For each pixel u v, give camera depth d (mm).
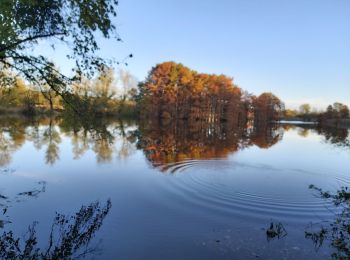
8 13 4672
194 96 57219
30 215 6395
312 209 7340
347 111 67312
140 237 5531
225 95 61906
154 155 14422
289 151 18141
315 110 94875
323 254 5039
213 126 45062
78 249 5039
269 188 9188
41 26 5234
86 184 8953
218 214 6824
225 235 5723
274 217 6750
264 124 65062
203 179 10023
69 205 7098
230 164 12805
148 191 8453
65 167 11133
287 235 5770
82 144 16969
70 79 5613
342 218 6551
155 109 55750
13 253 4816
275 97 80062
